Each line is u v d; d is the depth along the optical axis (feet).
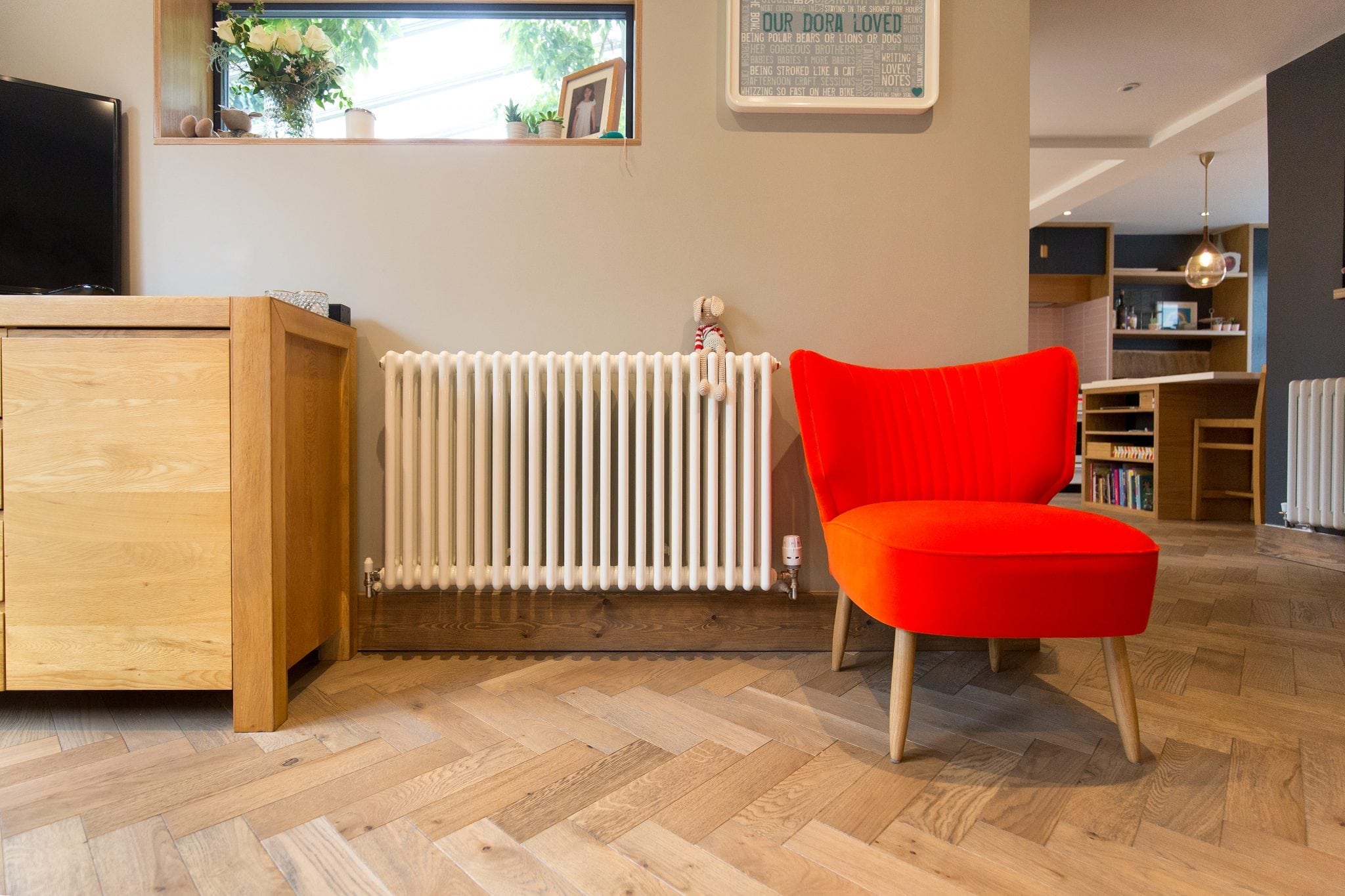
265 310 4.41
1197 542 12.07
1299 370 10.59
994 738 4.39
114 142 5.91
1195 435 14.88
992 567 3.80
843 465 5.04
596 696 5.05
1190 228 21.34
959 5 6.23
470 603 6.07
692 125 6.24
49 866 3.05
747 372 5.69
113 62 6.14
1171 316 21.61
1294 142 10.48
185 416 4.43
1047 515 4.17
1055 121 12.44
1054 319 22.76
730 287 6.28
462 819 3.44
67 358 4.40
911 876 3.04
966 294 6.29
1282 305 10.79
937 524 4.03
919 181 6.26
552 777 3.86
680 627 6.13
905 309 6.29
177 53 6.29
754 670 5.65
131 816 3.45
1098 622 3.85
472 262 6.23
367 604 6.07
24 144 5.56
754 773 3.93
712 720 4.63
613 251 6.26
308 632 5.19
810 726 4.55
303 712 4.75
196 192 6.13
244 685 4.42
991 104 6.24
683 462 6.08
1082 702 4.99
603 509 5.74
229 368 4.43
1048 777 3.90
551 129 6.43
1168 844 3.27
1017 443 5.30
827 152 6.26
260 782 3.78
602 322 6.27
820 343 6.30
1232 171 16.06
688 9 6.22
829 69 6.12
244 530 4.42
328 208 6.17
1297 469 10.19
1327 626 6.97
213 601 4.45
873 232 6.28
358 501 6.14
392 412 5.60
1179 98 11.55
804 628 6.18
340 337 5.57
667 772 3.93
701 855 3.18
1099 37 9.65
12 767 3.95
